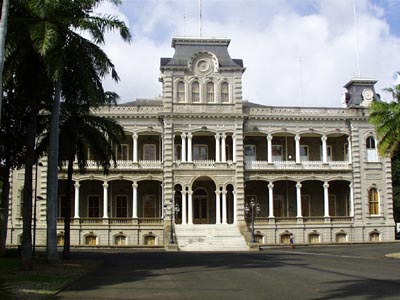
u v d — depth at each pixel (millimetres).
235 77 72938
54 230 36281
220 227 69625
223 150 72000
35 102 34312
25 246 32688
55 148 36250
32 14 32812
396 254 47969
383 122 52625
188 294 23297
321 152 77438
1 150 42219
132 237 71438
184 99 72125
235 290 24547
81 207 73688
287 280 28344
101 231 71125
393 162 86375
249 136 76250
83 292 23938
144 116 72188
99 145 43812
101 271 33625
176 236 67062
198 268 35812
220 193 71625
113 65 36531
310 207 77000
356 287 25078
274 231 73062
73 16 34719
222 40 73875
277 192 76500
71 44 34406
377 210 75312
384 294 22703
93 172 71625
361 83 78062
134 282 27734
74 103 40656
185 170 71188
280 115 74250
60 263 36656
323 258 45250
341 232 74250
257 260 43219
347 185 77000
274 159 76938
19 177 70500
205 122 72125
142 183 74750
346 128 75938
